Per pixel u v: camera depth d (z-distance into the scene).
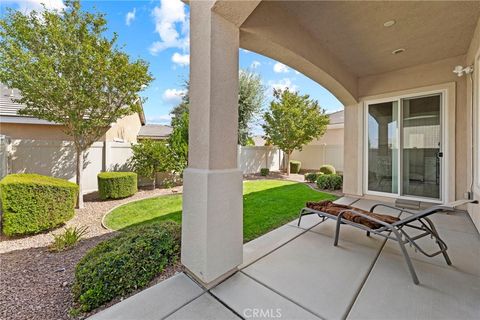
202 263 2.06
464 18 3.43
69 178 6.95
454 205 2.29
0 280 2.51
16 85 4.82
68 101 5.22
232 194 2.24
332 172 12.23
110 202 6.20
